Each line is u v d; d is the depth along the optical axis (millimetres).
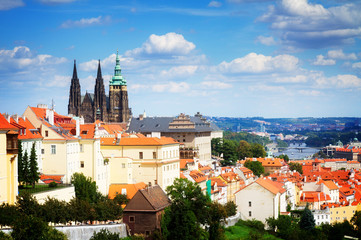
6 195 195125
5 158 194750
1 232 166750
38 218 179000
